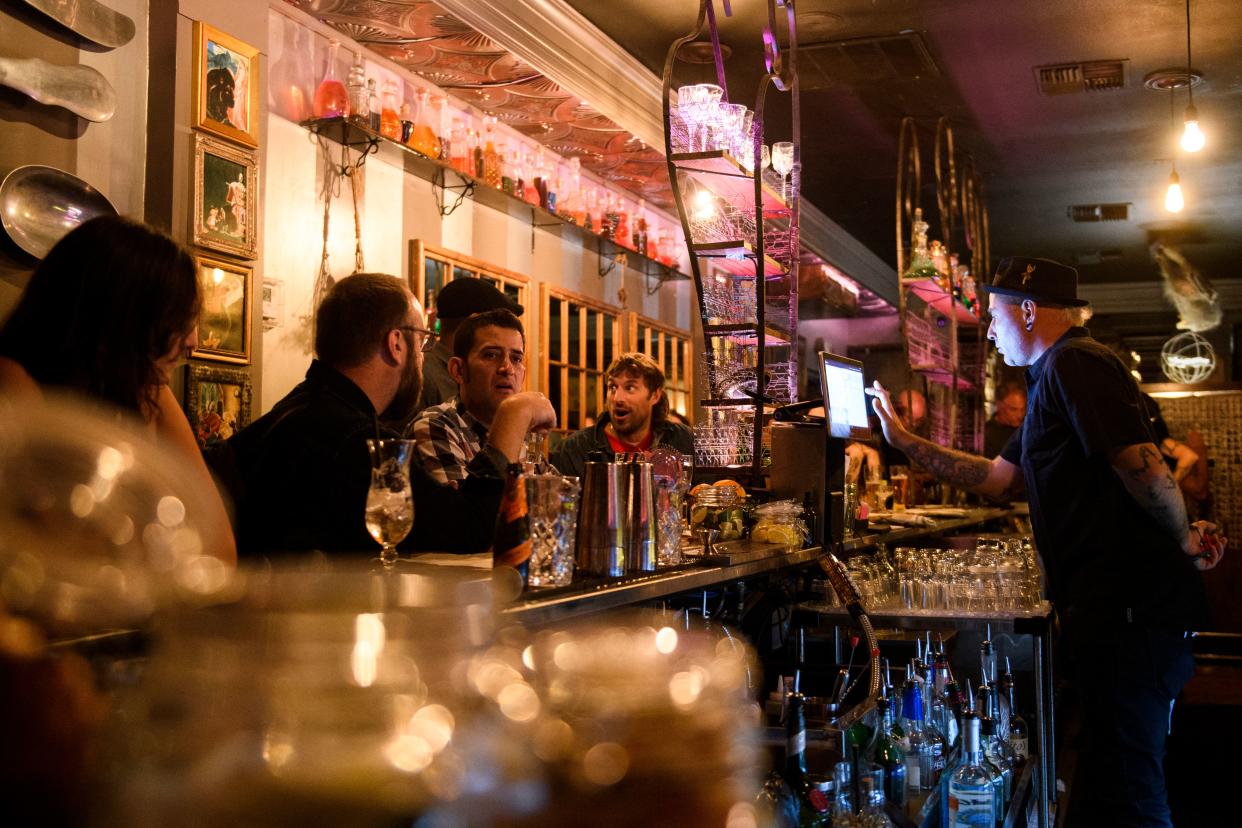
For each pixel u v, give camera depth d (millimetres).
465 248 5234
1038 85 6273
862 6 5160
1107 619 3016
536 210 5492
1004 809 2545
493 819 584
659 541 2180
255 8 3699
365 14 4219
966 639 3297
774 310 3885
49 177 2895
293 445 1975
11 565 565
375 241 4625
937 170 6594
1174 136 7293
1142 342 14172
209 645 545
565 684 661
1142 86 6312
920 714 2688
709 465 3670
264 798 521
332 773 527
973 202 8203
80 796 527
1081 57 5848
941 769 2576
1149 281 12734
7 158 2846
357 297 2102
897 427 4082
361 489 1948
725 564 2277
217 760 524
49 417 651
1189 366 13281
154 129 3385
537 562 1666
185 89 3406
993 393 9312
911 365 6480
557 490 1676
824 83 6141
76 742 535
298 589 597
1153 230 10172
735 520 2898
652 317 7180
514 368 3023
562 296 6023
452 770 562
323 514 1945
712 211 3846
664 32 5375
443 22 4289
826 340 11602
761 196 3654
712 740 673
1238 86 6320
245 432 2131
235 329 3588
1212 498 7559
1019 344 3535
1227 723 4715
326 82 4266
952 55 5793
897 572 3412
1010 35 5539
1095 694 3041
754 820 694
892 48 5668
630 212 6805
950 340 7273
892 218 9305
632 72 5473
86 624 561
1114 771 3016
